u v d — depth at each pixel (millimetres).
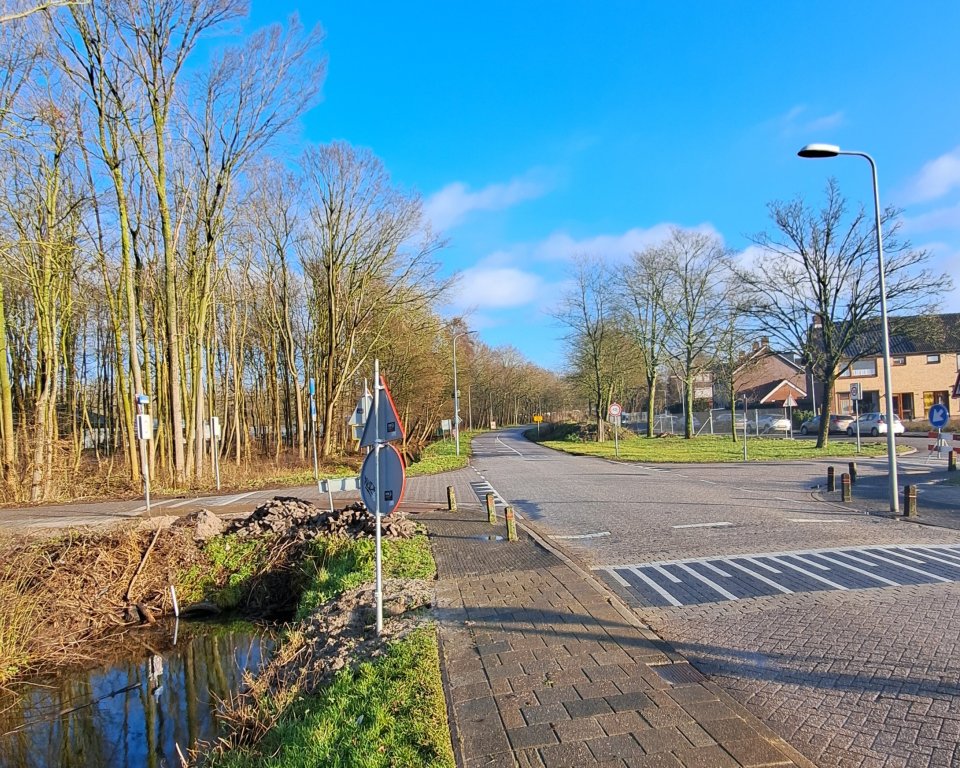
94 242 21688
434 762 3260
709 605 6215
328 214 30469
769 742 3371
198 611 10719
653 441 41094
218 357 36719
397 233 31391
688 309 41625
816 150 10695
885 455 25156
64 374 28156
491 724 3684
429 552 8859
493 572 7598
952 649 4770
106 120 19453
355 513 11328
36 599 9680
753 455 27109
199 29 20234
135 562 11219
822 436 29109
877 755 3309
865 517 11422
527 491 17062
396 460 5672
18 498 18062
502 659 4715
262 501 16734
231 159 22453
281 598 10633
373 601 6617
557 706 3883
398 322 33750
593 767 3170
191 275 23281
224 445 35312
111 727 6793
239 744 4863
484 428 92125
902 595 6336
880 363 46719
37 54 16438
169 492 19156
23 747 6512
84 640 9594
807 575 7273
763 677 4379
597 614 5754
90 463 24234
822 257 27922
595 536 10227
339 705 4336
